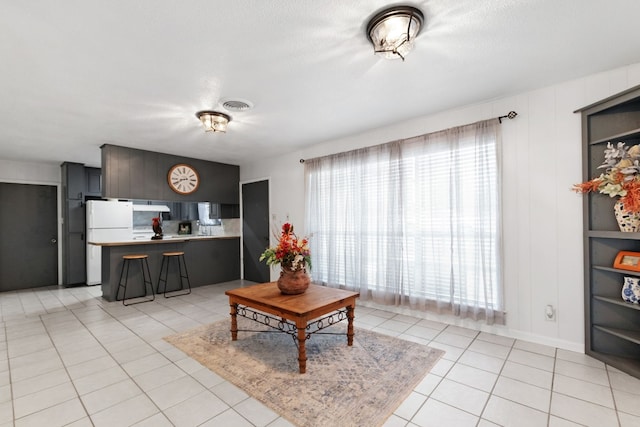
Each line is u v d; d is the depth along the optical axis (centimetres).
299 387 204
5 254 513
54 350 264
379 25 171
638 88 203
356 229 391
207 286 524
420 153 335
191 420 172
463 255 303
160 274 476
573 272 251
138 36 183
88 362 242
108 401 190
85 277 551
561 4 162
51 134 376
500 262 282
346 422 169
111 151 430
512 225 279
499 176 283
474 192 296
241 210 589
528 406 182
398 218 349
